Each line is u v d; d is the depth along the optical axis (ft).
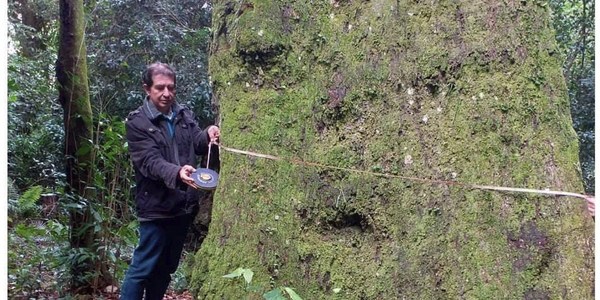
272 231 7.17
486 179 6.66
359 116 7.29
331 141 7.32
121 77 26.53
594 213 6.72
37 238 16.53
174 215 9.10
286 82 7.72
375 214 6.93
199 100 27.35
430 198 6.78
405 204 6.85
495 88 6.89
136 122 8.95
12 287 12.44
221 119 7.95
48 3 33.04
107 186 14.37
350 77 7.41
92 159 13.64
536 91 6.94
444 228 6.64
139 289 9.17
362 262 6.86
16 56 24.43
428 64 7.14
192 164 9.30
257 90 7.80
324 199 7.11
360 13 7.68
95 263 13.58
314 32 7.75
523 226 6.50
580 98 24.52
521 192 6.59
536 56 7.08
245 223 7.31
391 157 7.04
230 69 7.98
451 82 7.04
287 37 7.79
